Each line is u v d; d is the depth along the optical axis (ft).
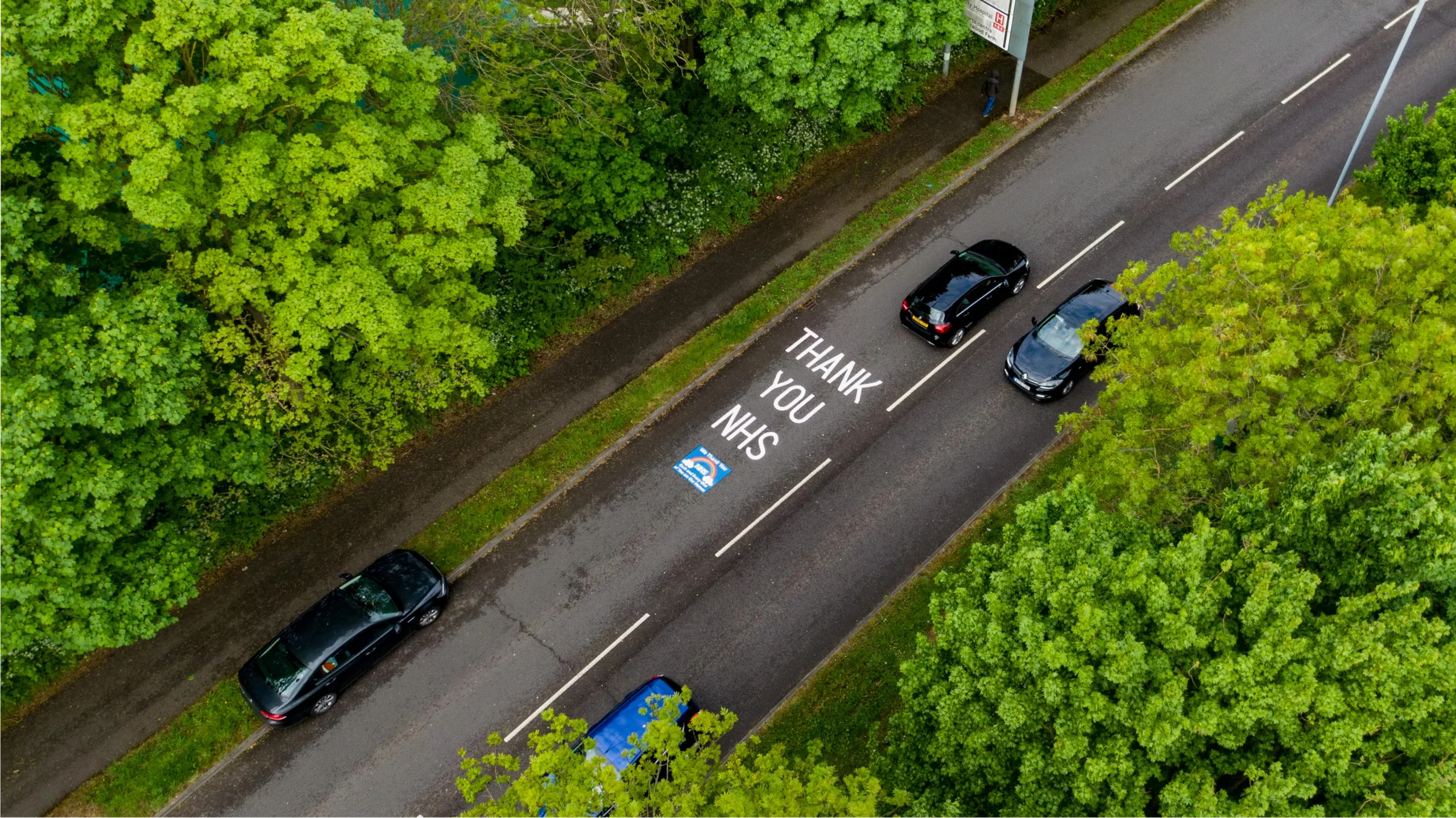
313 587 70.85
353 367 66.13
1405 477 41.27
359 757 63.98
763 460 75.56
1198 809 37.60
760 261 87.15
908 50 80.33
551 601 69.87
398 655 68.18
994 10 85.25
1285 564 42.75
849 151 94.48
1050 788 41.75
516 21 77.51
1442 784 37.14
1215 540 45.60
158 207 46.55
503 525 73.51
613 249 84.28
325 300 55.06
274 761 64.03
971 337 81.25
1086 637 40.50
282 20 52.29
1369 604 39.68
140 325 49.44
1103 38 100.99
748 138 90.84
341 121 56.13
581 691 65.77
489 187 64.18
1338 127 90.58
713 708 64.28
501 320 80.33
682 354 81.66
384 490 75.41
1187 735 39.99
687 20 83.15
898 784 48.21
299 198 55.67
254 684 63.77
